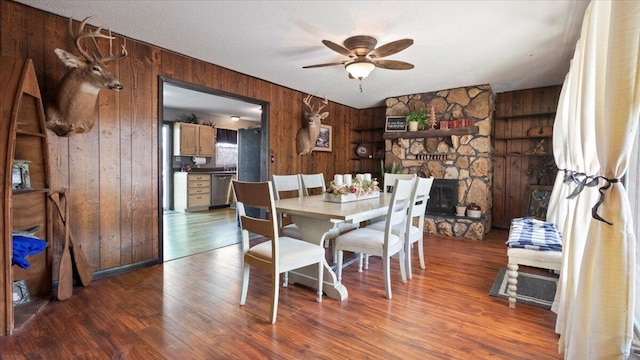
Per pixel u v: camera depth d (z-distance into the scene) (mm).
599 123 1436
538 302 2430
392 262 3467
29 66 2176
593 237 1460
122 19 2635
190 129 7043
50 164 2502
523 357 1750
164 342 1856
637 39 1196
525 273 3100
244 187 2221
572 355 1503
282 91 4777
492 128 4930
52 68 2559
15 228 2352
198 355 1737
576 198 2029
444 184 4887
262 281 2848
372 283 2826
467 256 3676
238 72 4066
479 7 2365
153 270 3119
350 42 2926
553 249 2240
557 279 2924
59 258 2623
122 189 3010
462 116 4770
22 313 2141
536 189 4512
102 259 2895
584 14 2367
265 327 2041
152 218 3248
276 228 2086
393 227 3104
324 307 2338
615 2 1241
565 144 3053
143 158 3156
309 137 4926
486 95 4566
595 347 1357
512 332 2010
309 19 2604
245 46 3201
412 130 5035
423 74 4074
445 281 2879
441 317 2199
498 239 4500
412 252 3775
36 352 1745
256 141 5387
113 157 2936
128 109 3027
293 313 2238
